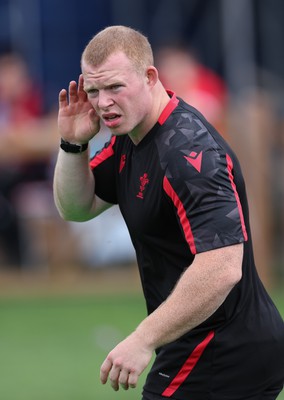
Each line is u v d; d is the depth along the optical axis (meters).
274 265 35.66
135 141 13.73
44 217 34.69
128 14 39.31
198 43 39.09
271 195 34.91
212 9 39.00
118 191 14.31
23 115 34.84
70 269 35.09
